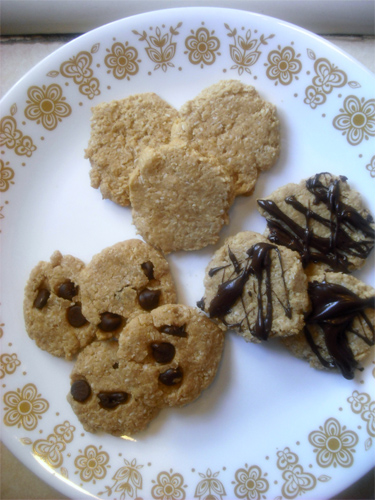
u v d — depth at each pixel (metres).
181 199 0.21
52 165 0.23
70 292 0.22
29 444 0.22
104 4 0.24
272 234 0.21
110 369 0.21
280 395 0.22
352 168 0.22
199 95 0.22
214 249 0.22
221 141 0.21
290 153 0.22
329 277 0.21
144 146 0.22
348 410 0.21
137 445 0.22
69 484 0.21
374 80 0.21
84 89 0.23
